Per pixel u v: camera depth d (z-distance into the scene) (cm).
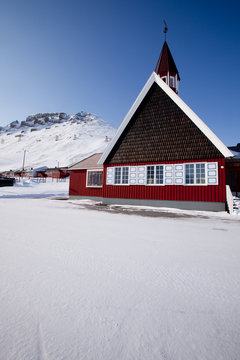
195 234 529
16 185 4078
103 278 246
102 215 896
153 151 1550
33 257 317
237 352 136
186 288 228
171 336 150
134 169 1609
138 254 344
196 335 152
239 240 466
